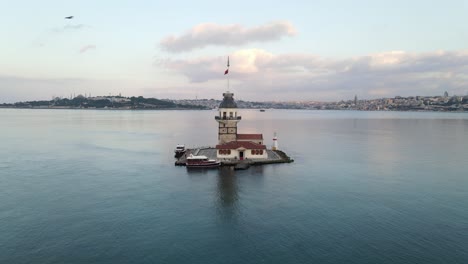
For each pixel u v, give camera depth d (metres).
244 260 43.50
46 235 50.22
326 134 199.12
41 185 75.44
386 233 50.84
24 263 42.81
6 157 110.38
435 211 59.75
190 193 69.38
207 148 124.06
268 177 82.94
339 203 63.66
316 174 86.56
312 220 55.56
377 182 78.94
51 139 162.00
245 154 102.06
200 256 44.44
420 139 170.25
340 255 44.62
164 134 195.50
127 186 74.56
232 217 56.75
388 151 126.81
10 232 51.22
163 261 43.31
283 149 132.00
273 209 60.41
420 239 48.97
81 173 87.12
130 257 44.19
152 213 58.44
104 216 57.16
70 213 58.47
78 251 45.66
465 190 72.50
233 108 110.44
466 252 45.31
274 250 45.94
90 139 164.25
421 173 88.56
